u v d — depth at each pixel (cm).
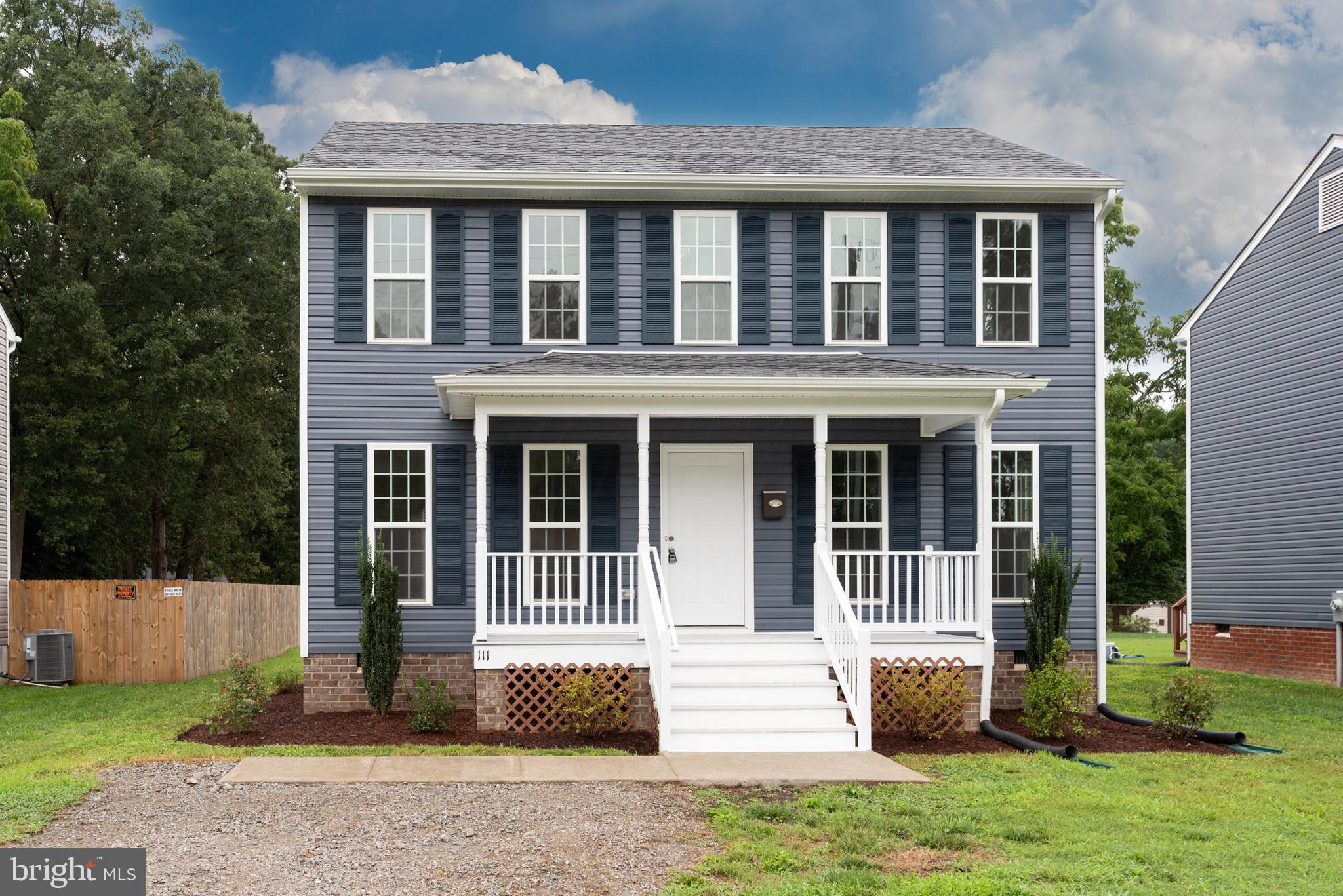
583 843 704
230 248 2809
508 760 978
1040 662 1317
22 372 2550
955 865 675
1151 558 4350
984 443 1247
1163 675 1938
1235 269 2055
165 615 1742
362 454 1363
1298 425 1861
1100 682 1407
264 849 681
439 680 1345
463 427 1378
